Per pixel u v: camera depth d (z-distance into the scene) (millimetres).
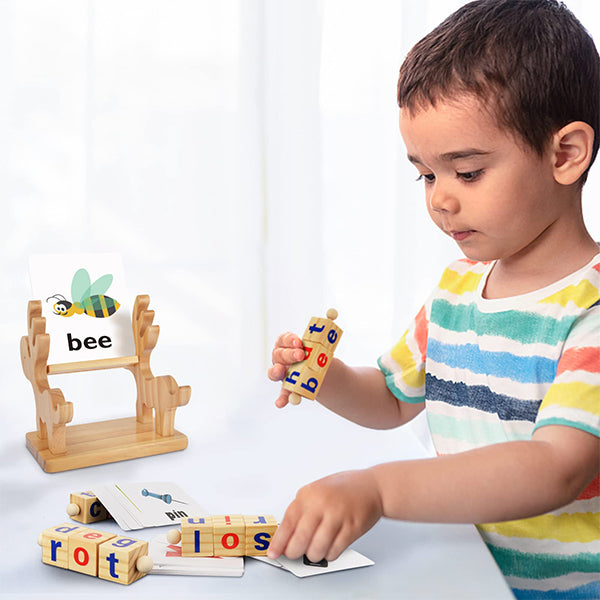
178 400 815
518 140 628
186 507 650
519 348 725
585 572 699
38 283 861
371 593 529
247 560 575
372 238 1655
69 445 794
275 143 1615
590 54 673
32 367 812
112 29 1537
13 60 1503
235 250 1632
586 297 691
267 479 737
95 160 1557
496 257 691
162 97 1570
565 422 596
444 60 632
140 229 1595
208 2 1562
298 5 1582
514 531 712
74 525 587
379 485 568
